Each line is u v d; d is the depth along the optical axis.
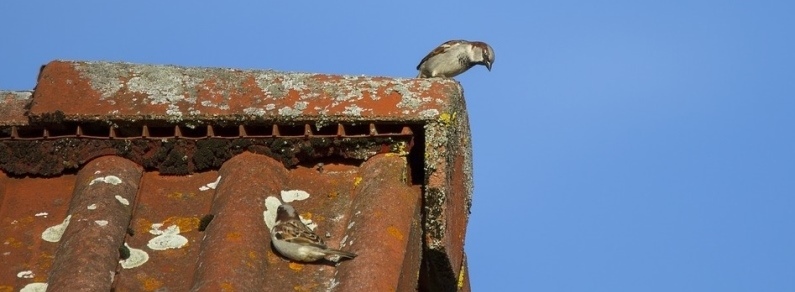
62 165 9.88
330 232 9.01
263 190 9.25
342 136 9.73
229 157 9.83
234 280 8.06
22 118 10.05
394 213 8.83
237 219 8.79
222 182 9.52
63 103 9.95
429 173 9.36
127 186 9.45
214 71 10.25
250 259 8.36
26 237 9.01
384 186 9.21
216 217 8.94
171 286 8.38
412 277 8.75
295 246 8.47
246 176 9.41
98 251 8.44
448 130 9.53
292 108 9.80
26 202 9.52
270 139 9.80
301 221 8.85
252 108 9.84
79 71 10.23
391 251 8.39
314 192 9.51
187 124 9.87
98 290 8.06
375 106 9.75
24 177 9.89
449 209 9.52
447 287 9.94
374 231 8.59
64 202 9.50
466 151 10.40
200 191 9.56
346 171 9.75
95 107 9.92
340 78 10.07
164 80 10.16
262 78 10.14
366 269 8.17
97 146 9.90
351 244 8.56
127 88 10.09
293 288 8.30
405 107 9.69
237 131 9.90
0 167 9.91
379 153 9.78
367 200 9.05
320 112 9.76
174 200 9.44
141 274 8.50
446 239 9.39
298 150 9.78
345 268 8.34
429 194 9.30
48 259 8.72
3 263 8.67
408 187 9.35
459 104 9.95
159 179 9.76
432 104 9.68
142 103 9.94
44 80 10.14
